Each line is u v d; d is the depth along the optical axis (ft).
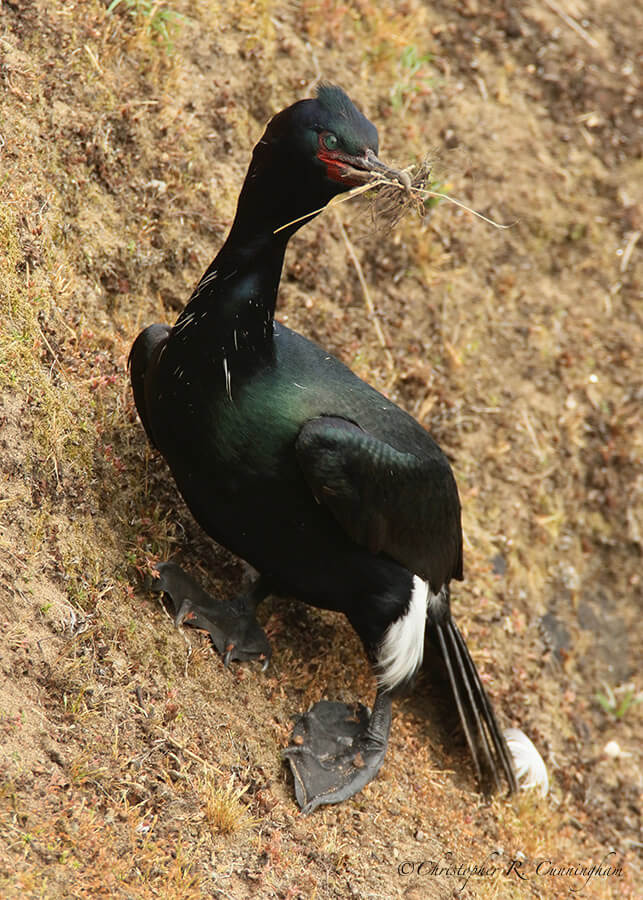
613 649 40.83
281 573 27.76
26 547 25.07
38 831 21.24
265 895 24.04
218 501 26.27
